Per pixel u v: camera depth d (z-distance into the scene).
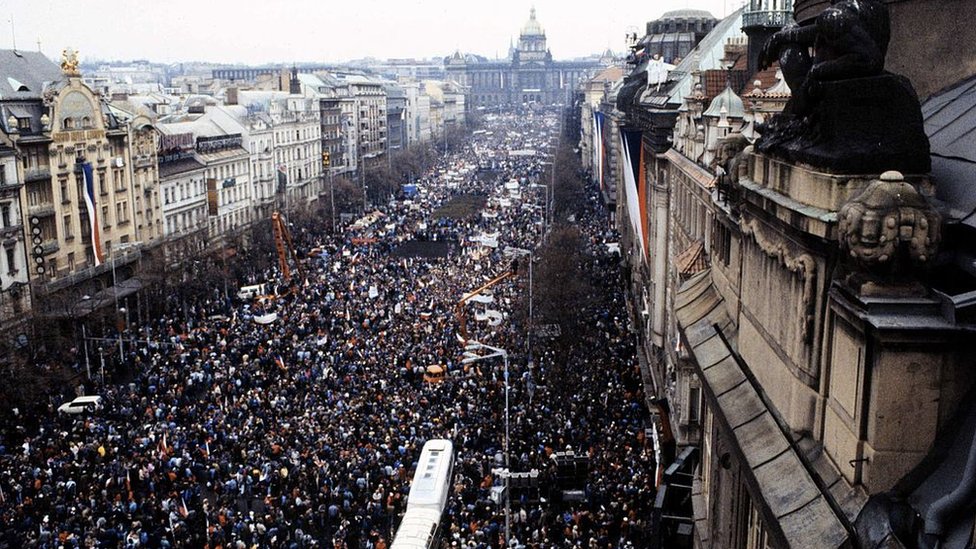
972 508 11.23
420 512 42.38
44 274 96.56
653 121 75.38
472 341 74.94
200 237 121.56
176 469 53.25
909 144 13.45
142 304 98.12
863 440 13.13
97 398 65.50
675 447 51.97
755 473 16.28
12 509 48.28
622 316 93.38
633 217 71.31
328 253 129.62
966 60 18.62
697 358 23.12
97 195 108.12
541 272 94.62
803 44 16.69
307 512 48.38
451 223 159.62
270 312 91.06
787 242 16.27
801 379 15.53
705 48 79.62
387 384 68.38
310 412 61.81
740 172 20.05
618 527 45.53
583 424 59.38
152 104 164.00
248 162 160.00
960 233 12.61
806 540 13.61
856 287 12.95
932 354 12.27
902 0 19.17
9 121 93.62
